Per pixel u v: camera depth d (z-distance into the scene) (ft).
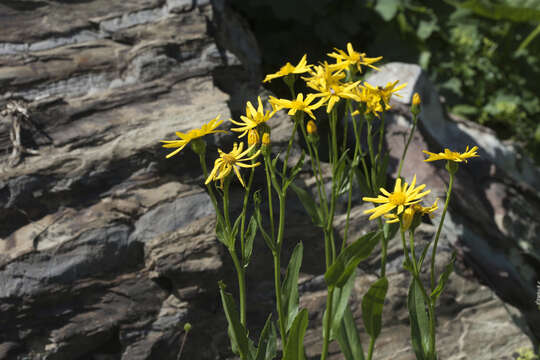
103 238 7.63
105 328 7.37
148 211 7.96
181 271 7.55
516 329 8.95
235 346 5.00
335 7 14.62
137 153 8.20
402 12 15.20
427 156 11.02
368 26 15.16
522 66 17.19
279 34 14.21
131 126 8.50
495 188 12.04
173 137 8.38
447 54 16.10
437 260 9.27
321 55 14.26
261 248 8.39
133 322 7.54
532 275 11.32
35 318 7.18
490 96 16.31
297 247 5.27
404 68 12.56
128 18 9.96
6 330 7.07
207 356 7.81
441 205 10.36
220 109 8.96
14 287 7.11
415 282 5.07
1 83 8.57
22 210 7.61
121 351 7.52
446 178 10.99
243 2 14.33
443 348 8.69
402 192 4.52
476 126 13.76
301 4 14.15
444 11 16.65
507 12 16.46
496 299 9.22
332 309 5.12
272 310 8.24
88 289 7.44
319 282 8.57
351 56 5.58
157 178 8.24
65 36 9.52
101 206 7.89
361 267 8.88
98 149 8.16
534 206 12.32
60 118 8.39
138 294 7.63
